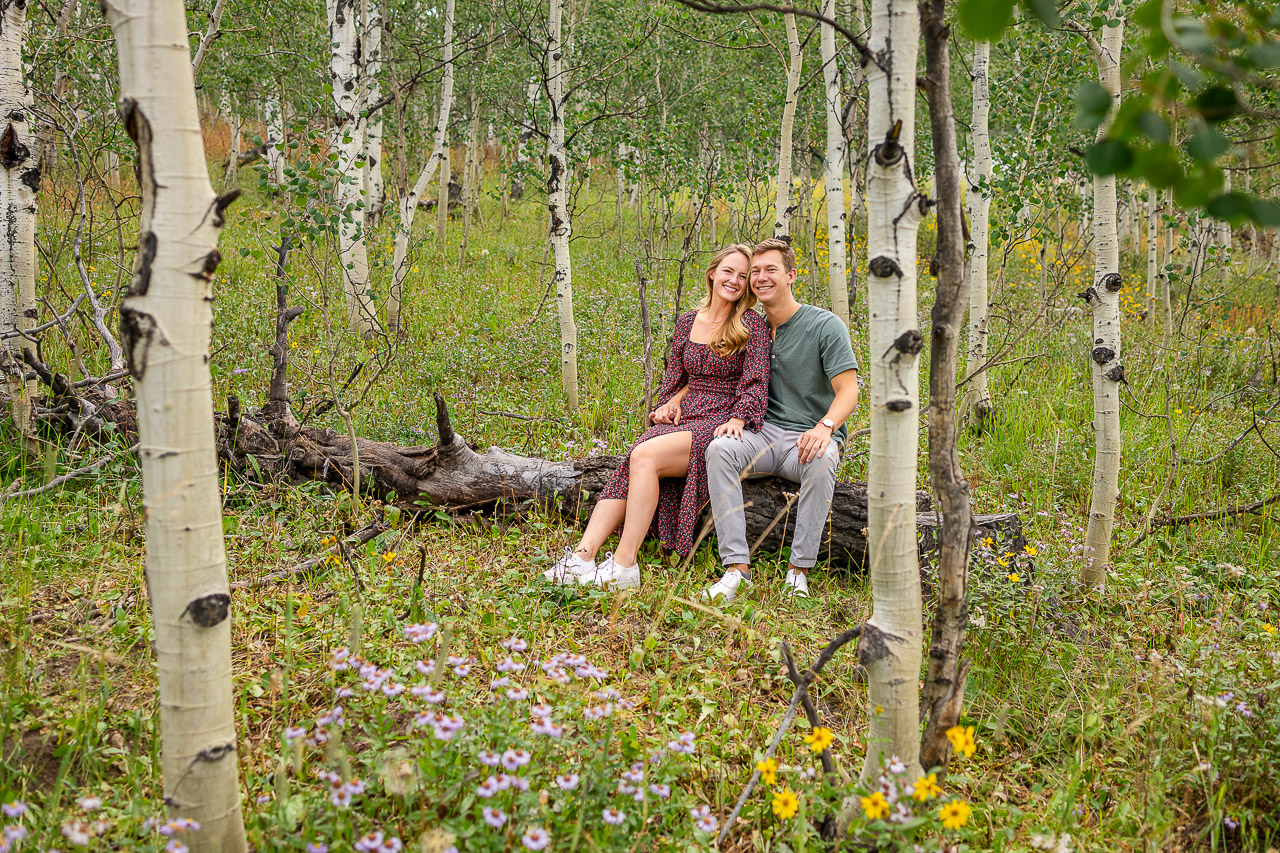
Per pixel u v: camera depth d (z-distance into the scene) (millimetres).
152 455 1515
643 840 1892
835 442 3520
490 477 3850
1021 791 2371
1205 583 3623
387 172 14492
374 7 8617
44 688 2363
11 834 1612
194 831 1614
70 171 9141
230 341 6129
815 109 10016
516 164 7477
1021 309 9445
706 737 2332
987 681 2814
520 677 2539
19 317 3895
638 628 3018
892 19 1743
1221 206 1151
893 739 1930
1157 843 2057
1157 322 9867
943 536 1929
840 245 6574
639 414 5312
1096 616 3375
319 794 1930
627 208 17203
